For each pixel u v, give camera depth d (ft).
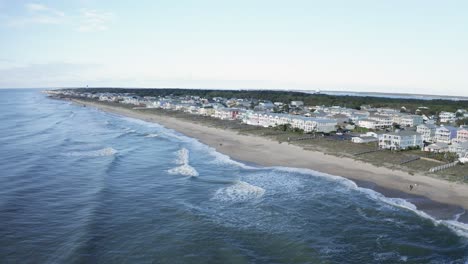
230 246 106.93
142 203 141.49
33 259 94.89
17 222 118.11
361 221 128.57
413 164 202.59
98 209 131.13
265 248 106.83
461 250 107.45
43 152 231.30
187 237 111.96
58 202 138.41
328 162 215.31
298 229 120.98
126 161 213.87
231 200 148.46
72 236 108.58
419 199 149.48
